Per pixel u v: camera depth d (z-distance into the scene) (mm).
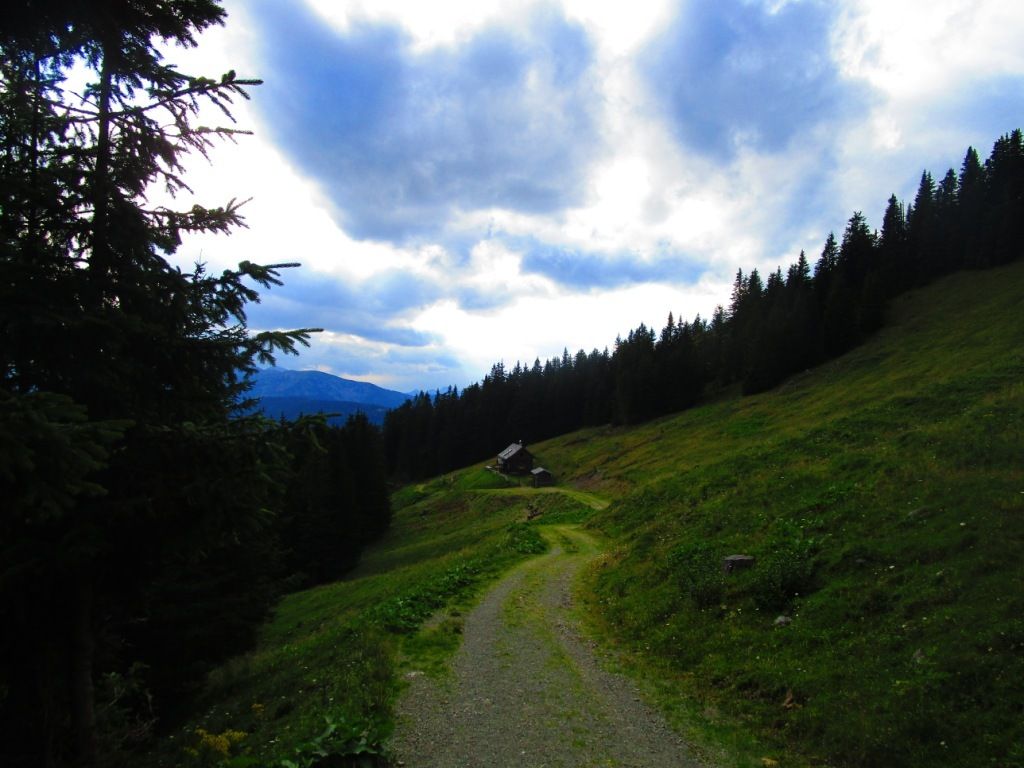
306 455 7109
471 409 131125
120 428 4680
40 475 4359
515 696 10508
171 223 7359
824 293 102688
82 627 6699
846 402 56312
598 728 9258
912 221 108938
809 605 12117
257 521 7184
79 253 6688
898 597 11055
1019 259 85625
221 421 7219
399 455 133250
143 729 10727
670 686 11094
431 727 9125
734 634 12352
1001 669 8008
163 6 7160
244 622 22938
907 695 8305
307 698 10602
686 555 17906
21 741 6613
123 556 6629
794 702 9438
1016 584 9656
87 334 5895
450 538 52938
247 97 7191
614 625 15383
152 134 6996
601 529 33469
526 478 88438
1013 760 6684
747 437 59812
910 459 18234
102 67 7078
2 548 5355
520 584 20516
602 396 120750
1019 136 97250
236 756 8539
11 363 5715
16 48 6410
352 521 57688
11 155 6348
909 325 78750
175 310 6840
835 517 15883
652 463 66312
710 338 122000
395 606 16297
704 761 8188
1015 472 14391
